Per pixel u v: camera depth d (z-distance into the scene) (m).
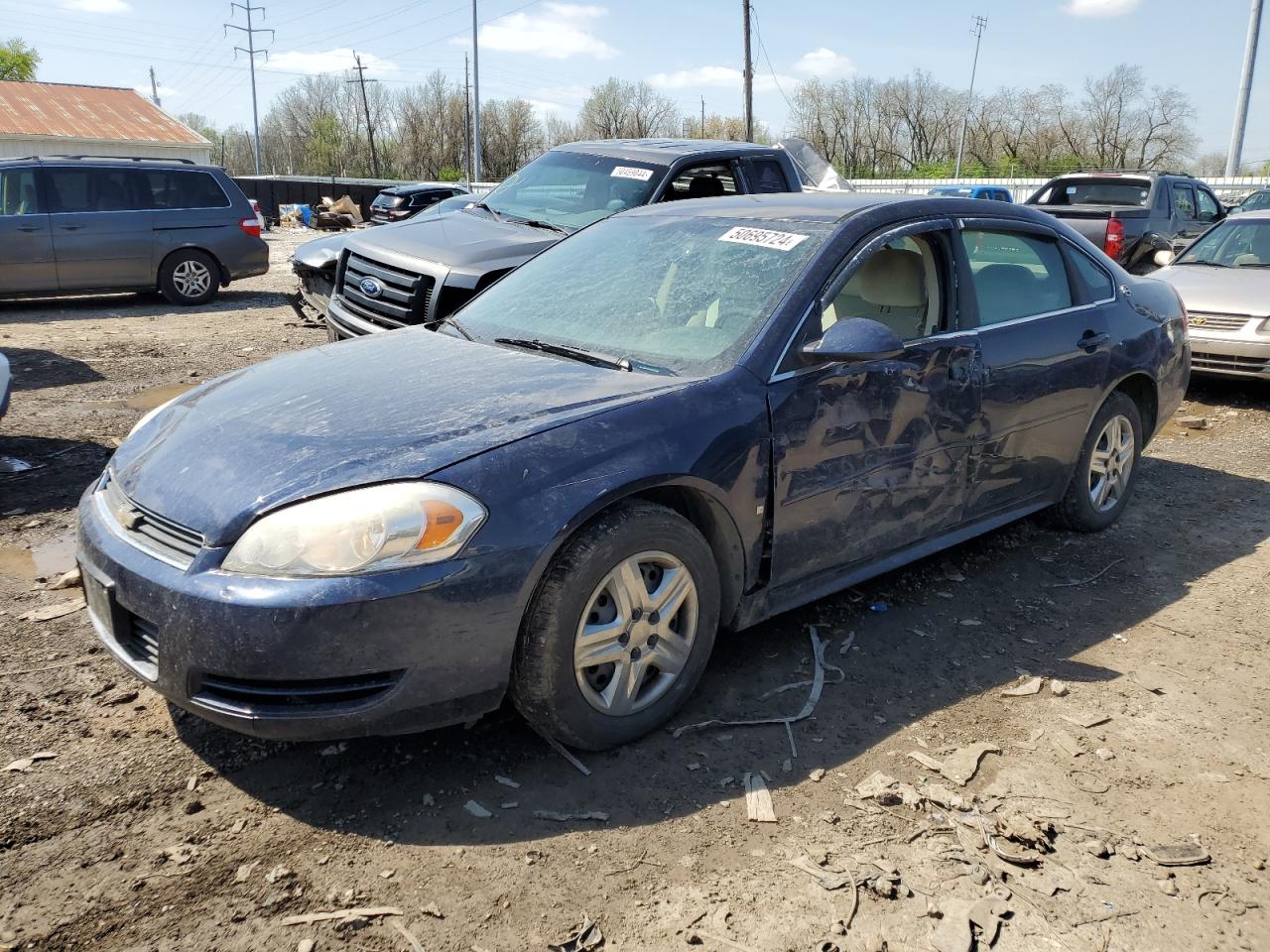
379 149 83.62
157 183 12.47
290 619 2.42
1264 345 7.64
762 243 3.69
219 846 2.50
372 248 6.85
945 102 77.06
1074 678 3.50
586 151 7.86
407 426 2.82
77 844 2.48
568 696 2.76
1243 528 5.11
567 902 2.34
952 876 2.47
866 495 3.53
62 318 11.45
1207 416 7.69
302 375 3.38
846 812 2.70
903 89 77.25
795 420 3.23
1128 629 3.91
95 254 12.05
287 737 2.52
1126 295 4.87
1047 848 2.58
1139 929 2.31
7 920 2.22
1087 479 4.73
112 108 38.28
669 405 2.99
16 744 2.89
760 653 3.59
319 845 2.51
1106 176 13.98
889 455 3.56
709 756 2.95
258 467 2.70
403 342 3.75
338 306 7.05
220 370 8.55
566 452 2.74
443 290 6.23
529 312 3.88
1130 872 2.51
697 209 4.19
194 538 2.61
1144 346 4.83
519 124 81.12
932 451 3.73
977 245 4.09
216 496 2.65
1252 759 3.03
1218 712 3.29
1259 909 2.39
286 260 20.30
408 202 29.92
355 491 2.54
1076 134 73.38
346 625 2.44
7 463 5.67
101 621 2.82
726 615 3.28
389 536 2.48
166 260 12.58
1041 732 3.14
